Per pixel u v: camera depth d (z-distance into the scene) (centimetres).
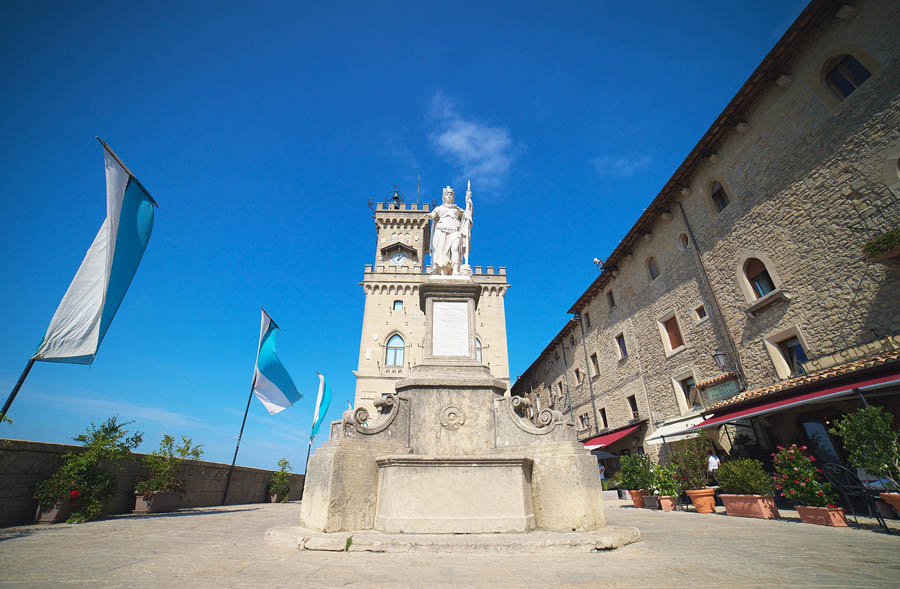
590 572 377
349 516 556
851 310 1151
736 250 1573
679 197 1917
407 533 518
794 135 1323
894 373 900
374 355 3584
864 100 1120
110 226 865
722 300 1655
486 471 560
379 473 600
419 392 701
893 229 965
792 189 1332
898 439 699
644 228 2178
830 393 978
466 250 935
